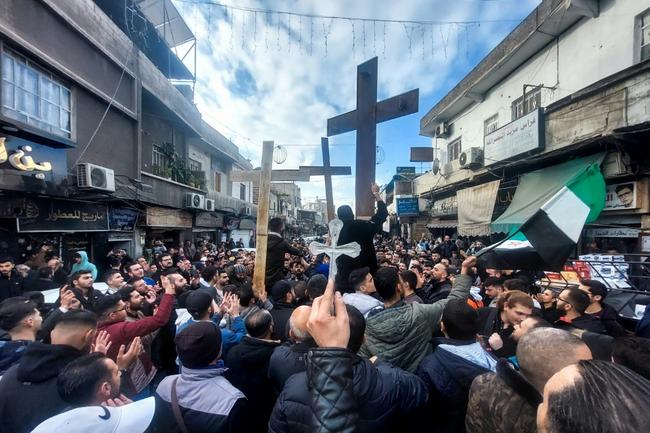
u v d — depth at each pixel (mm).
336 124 3438
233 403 2053
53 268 6309
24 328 2656
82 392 1682
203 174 16172
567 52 9211
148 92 11305
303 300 4055
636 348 1566
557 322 3109
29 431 1827
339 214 3475
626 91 6820
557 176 8797
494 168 10961
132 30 10945
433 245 15875
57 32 7453
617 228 7738
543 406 905
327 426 974
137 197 10383
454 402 1874
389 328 2275
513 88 11477
